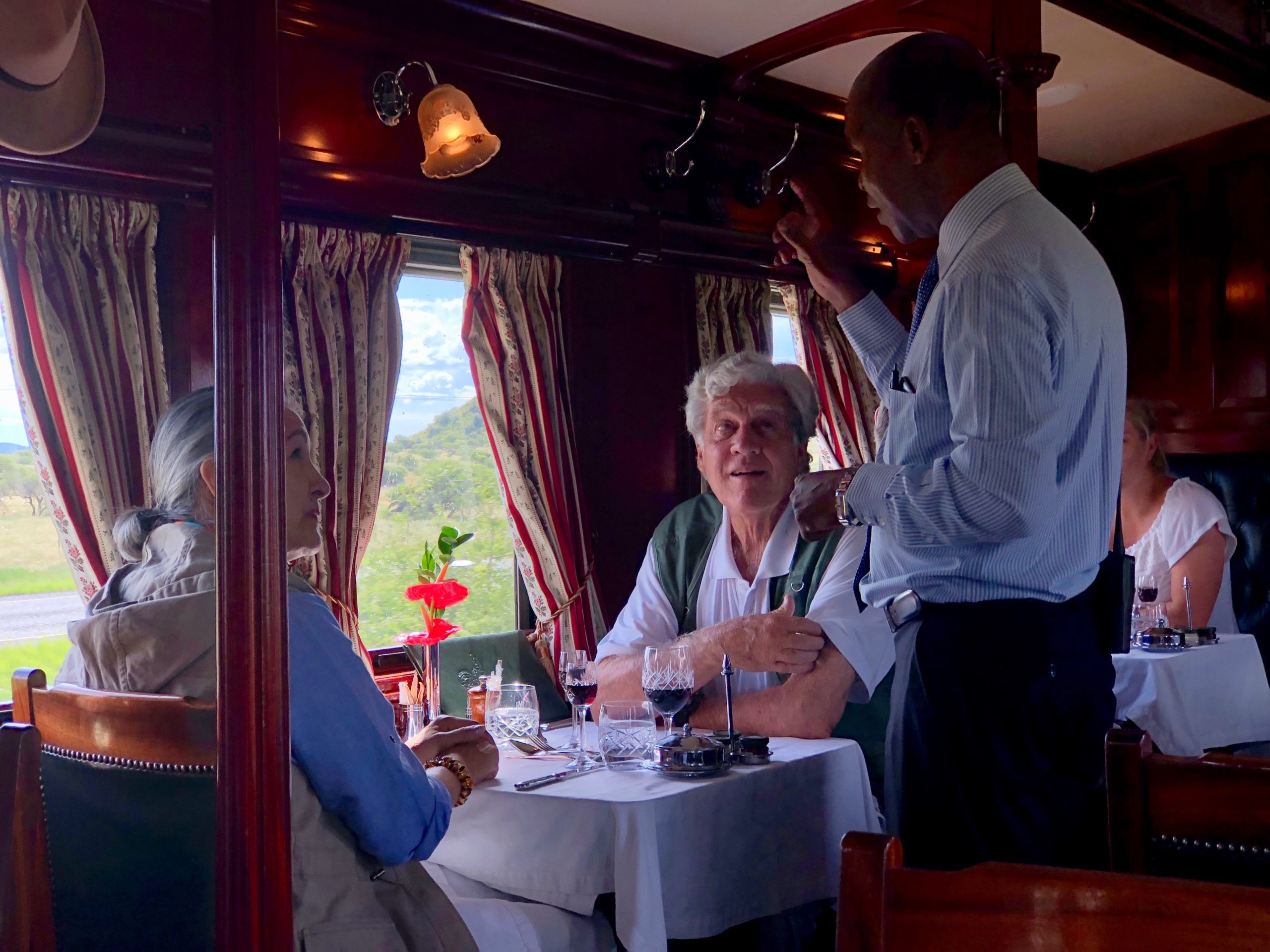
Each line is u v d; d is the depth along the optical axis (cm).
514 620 405
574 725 243
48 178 280
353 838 155
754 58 404
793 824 216
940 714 169
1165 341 553
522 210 380
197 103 305
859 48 418
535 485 388
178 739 128
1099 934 75
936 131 172
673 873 192
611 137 410
